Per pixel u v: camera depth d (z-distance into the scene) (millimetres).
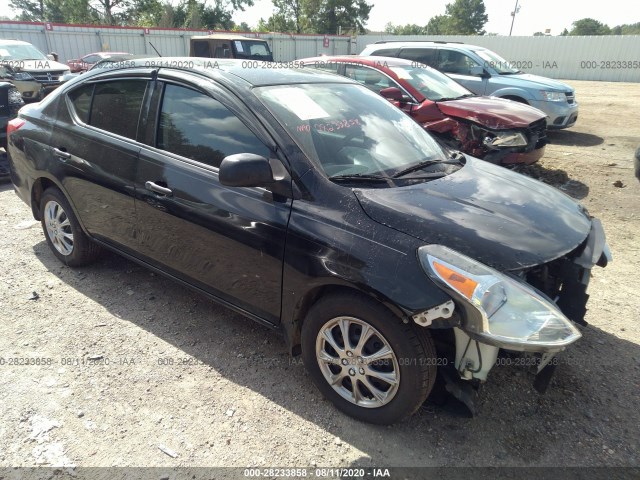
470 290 2025
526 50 27797
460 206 2498
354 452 2336
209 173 2846
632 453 2357
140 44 26656
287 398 2676
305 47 31312
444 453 2336
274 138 2631
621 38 25062
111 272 4027
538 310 2076
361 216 2363
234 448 2338
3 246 4469
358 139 2945
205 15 43406
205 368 2896
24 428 2406
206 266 2938
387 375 2340
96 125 3535
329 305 2414
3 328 3215
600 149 9273
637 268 4336
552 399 2703
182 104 3053
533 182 3141
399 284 2139
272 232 2549
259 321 2803
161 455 2285
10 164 4262
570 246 2387
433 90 6875
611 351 3146
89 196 3531
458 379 2322
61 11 47469
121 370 2852
